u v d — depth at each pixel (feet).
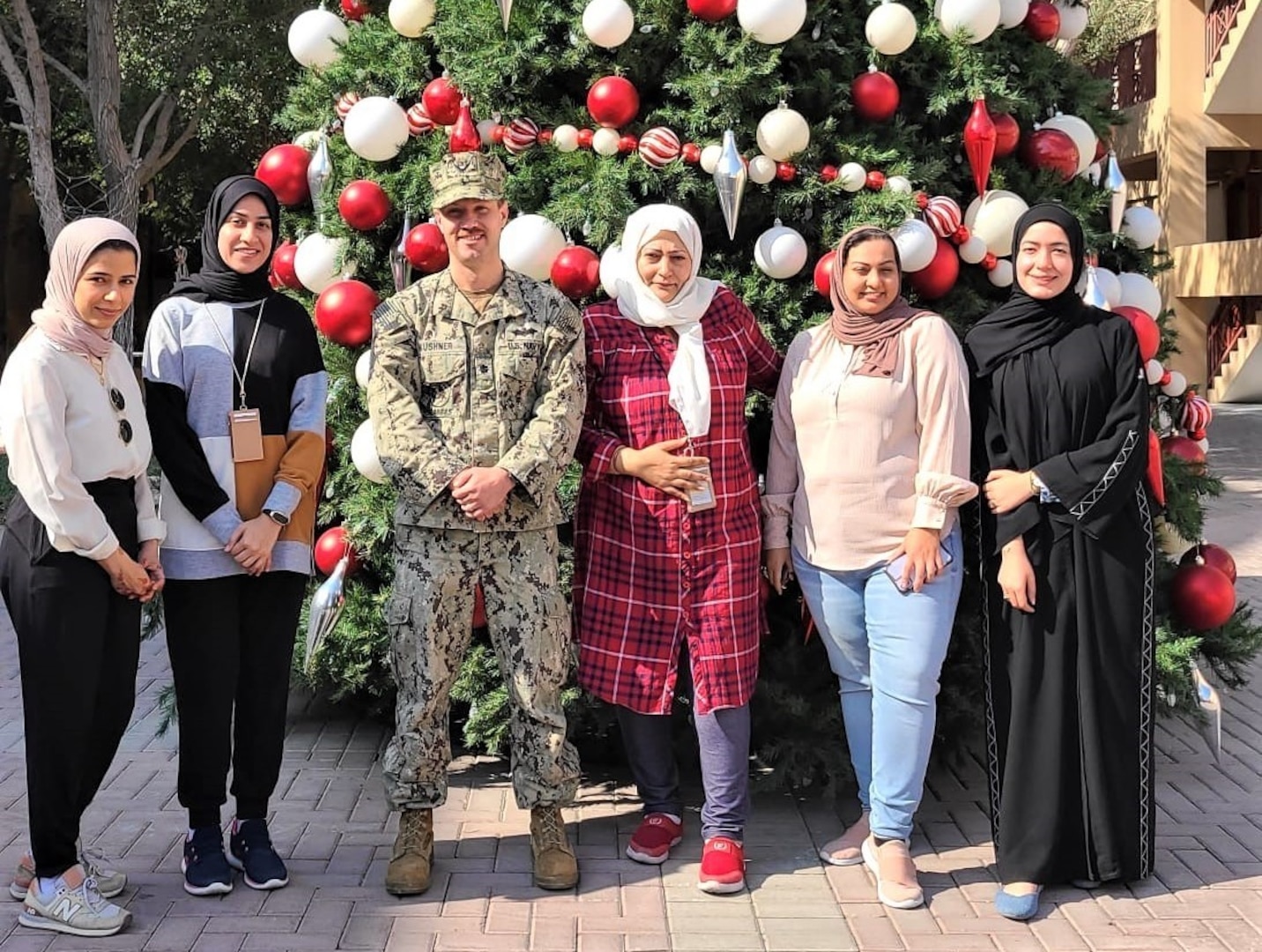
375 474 12.75
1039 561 10.87
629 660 11.37
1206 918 10.74
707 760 11.39
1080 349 10.85
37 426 9.63
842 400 11.14
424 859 11.29
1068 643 10.85
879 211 12.39
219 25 48.75
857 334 11.23
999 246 12.79
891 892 10.98
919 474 10.95
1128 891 11.28
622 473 11.25
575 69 13.08
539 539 11.09
